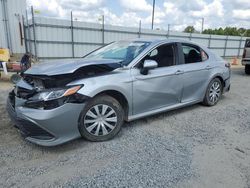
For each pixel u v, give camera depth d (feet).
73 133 10.74
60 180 8.56
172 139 12.12
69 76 10.84
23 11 55.83
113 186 8.25
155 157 10.27
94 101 11.19
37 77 10.74
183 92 15.47
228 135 12.84
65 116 10.23
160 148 11.10
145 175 8.93
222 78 18.33
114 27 67.21
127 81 12.16
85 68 11.21
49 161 9.82
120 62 12.84
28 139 10.53
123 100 12.45
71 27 60.85
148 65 12.42
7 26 54.03
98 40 65.72
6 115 15.19
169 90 14.40
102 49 16.24
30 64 27.86
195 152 10.80
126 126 13.71
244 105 18.89
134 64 12.77
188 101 16.12
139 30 71.56
